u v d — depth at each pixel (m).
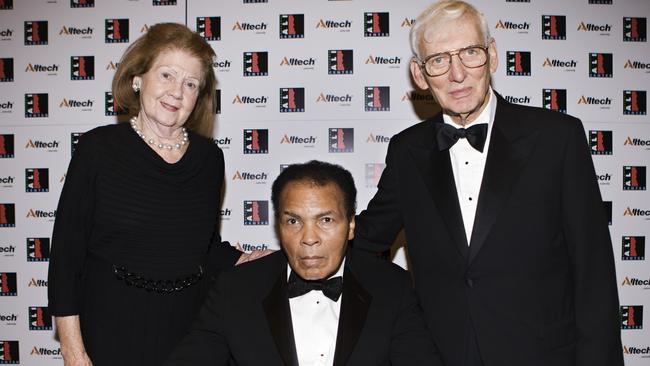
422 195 1.89
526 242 1.73
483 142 1.82
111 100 3.26
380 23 3.21
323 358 1.70
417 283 1.93
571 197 1.69
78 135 3.27
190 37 1.97
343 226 1.67
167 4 3.24
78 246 1.89
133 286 1.91
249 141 3.24
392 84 3.21
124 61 1.98
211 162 2.11
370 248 2.13
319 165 1.74
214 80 2.17
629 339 3.23
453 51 1.71
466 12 1.72
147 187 1.92
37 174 3.27
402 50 3.21
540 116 1.79
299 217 1.64
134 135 1.95
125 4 3.24
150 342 1.92
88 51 3.26
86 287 1.93
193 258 2.02
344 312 1.72
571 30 3.23
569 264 1.77
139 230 1.91
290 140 3.23
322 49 3.21
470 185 1.85
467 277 1.77
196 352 1.70
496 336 1.74
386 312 1.75
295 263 1.67
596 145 3.24
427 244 1.87
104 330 1.89
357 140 3.22
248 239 3.26
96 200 1.89
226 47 3.23
